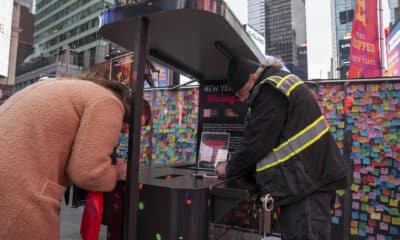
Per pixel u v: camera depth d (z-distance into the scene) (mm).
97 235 1297
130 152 1410
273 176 1501
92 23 58094
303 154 1496
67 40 64500
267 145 1490
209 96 2609
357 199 2963
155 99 4289
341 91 3104
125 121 1500
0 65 12898
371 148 2941
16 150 1105
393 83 2889
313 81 3205
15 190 1074
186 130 4012
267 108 1498
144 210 1474
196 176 1787
